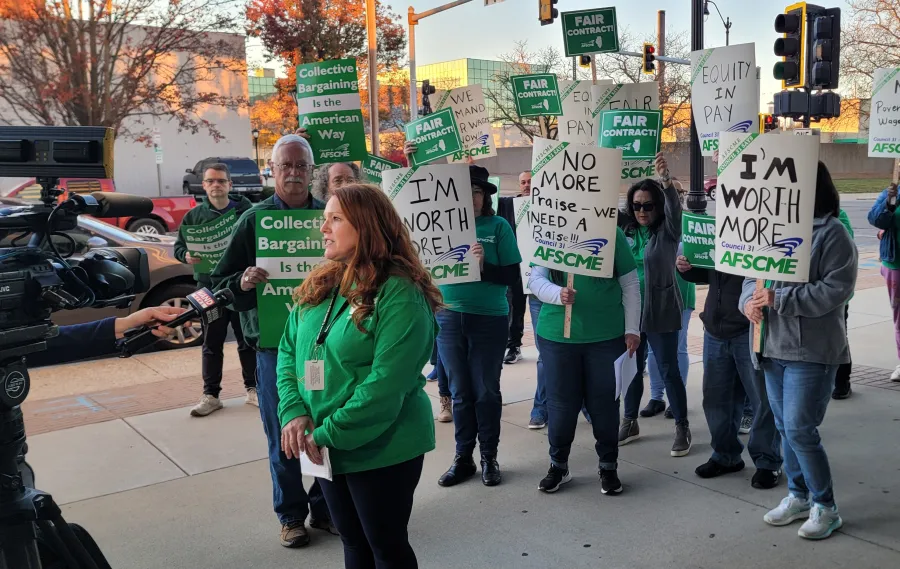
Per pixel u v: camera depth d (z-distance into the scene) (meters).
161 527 4.00
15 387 2.17
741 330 4.21
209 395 5.91
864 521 3.83
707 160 44.28
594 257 4.11
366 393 2.44
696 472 4.53
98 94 20.25
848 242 3.50
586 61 13.38
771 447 4.27
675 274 4.89
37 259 2.21
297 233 3.59
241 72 23.72
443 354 4.51
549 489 4.32
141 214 2.54
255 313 3.79
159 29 21.33
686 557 3.54
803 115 9.82
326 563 3.61
